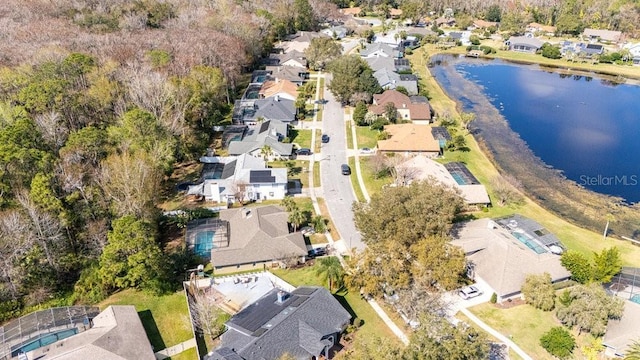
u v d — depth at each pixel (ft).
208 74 350.84
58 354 151.12
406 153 313.94
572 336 172.24
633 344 161.07
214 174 282.15
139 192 220.23
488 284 192.95
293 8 632.38
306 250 214.90
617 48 604.08
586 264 196.13
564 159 325.01
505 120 390.01
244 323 168.86
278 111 363.15
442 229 194.08
